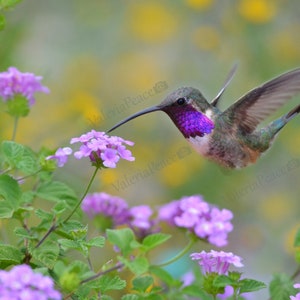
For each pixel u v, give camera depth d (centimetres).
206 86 1506
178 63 1560
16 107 676
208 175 1388
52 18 1588
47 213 595
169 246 1130
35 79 682
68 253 715
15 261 591
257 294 1075
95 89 1504
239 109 711
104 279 569
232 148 714
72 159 1030
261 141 737
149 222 754
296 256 696
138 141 1434
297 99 1365
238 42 1502
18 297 445
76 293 571
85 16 1600
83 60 1530
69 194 659
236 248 1362
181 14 1609
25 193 652
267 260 1363
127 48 1622
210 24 1574
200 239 595
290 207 1452
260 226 1426
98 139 576
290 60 1482
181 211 732
